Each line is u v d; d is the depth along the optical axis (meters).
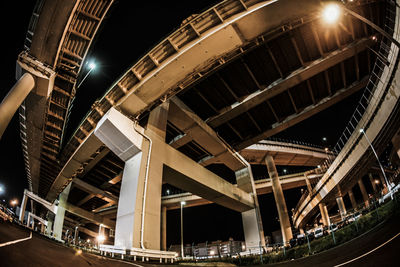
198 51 24.98
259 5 23.20
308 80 37.97
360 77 41.84
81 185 57.97
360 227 20.27
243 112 39.81
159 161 27.97
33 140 37.41
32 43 23.81
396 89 23.66
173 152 30.67
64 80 28.14
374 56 38.47
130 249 20.66
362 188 63.94
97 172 55.03
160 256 22.11
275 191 60.50
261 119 43.50
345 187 47.00
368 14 31.03
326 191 50.31
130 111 28.20
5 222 21.62
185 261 25.05
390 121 26.44
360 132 32.19
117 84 26.86
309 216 70.81
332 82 40.75
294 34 31.50
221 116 39.50
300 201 70.19
